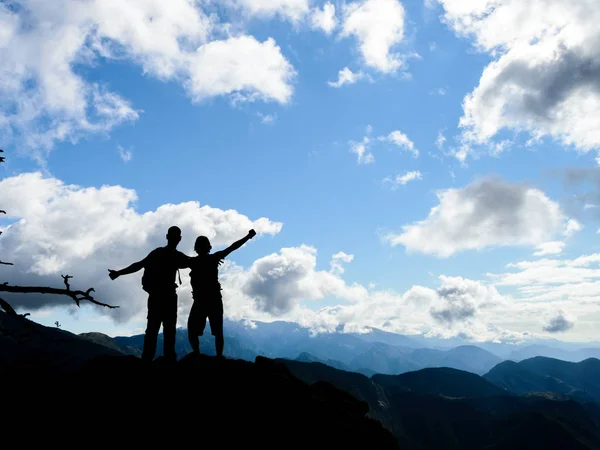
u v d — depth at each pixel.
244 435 5.68
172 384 6.12
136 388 5.93
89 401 5.55
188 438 5.42
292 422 6.22
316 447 6.04
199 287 7.04
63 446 4.97
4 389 5.27
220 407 5.95
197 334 7.03
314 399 7.34
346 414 7.48
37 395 5.40
